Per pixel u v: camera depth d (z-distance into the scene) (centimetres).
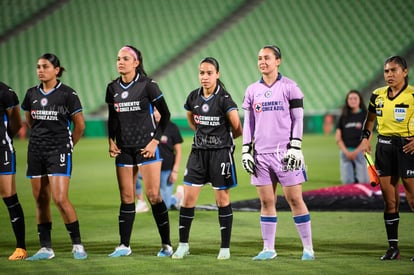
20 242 2339
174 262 2206
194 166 2320
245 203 3662
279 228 2906
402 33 10406
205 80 2280
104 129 9488
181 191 3547
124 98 2334
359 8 10888
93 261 2234
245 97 2286
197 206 3612
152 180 2345
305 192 3950
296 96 2202
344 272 1988
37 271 2064
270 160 2228
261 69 2225
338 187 4088
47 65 2270
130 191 2377
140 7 11581
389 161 2242
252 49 10694
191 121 2470
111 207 3691
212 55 10688
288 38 10712
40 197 2316
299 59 10369
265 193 2252
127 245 2388
